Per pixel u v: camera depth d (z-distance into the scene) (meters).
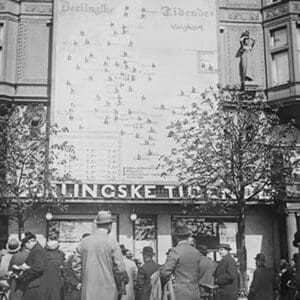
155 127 23.36
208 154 19.28
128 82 23.66
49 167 22.05
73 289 11.16
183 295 7.14
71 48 23.67
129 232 22.84
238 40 25.62
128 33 24.12
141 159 22.97
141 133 23.23
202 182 19.55
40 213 22.42
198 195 21.27
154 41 24.23
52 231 22.41
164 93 23.75
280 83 24.88
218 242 23.20
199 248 12.84
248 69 25.02
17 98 23.77
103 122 23.12
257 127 19.34
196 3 24.84
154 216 23.19
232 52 25.45
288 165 19.33
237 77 25.19
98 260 7.43
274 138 21.00
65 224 22.53
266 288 11.85
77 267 7.64
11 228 22.36
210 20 24.78
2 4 24.38
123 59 23.84
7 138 19.31
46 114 23.72
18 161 19.30
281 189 19.53
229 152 19.06
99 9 24.22
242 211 18.83
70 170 22.39
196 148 19.38
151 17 24.44
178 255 7.23
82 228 22.58
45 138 20.05
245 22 25.77
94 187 22.28
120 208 23.02
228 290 10.91
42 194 20.11
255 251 23.52
